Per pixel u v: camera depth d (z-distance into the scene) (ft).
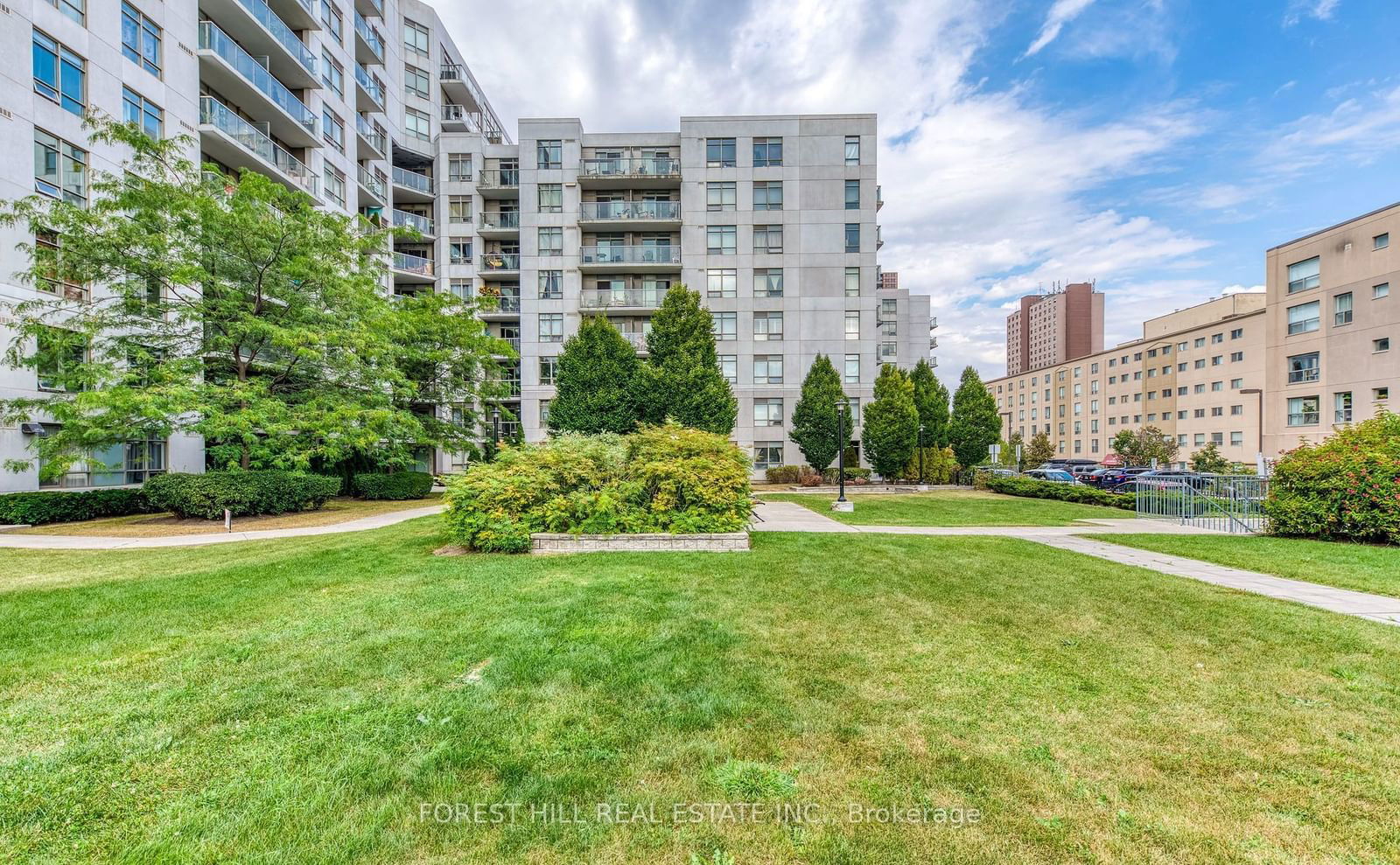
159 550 32.55
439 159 115.14
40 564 28.09
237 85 72.13
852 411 103.86
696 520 30.76
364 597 20.26
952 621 17.75
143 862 7.54
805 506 61.00
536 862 7.55
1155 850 7.77
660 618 17.78
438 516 51.78
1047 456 163.73
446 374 81.15
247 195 49.62
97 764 9.62
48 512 47.06
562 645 15.33
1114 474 99.76
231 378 54.54
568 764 9.73
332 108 91.56
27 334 44.47
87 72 54.95
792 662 14.23
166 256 49.14
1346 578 24.44
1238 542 34.47
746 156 104.37
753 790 9.03
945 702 12.05
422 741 10.39
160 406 42.65
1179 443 181.88
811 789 9.05
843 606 19.33
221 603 19.51
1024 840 7.96
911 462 97.50
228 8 70.28
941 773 9.46
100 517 51.62
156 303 49.60
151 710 11.55
